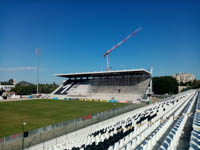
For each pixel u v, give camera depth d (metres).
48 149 17.61
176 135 12.22
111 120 31.44
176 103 36.56
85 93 84.94
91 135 20.11
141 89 76.06
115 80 87.56
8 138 19.03
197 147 9.48
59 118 36.50
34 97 88.56
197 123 13.86
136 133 16.98
